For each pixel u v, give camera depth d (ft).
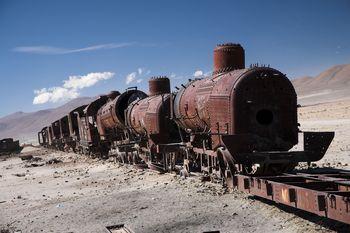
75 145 148.05
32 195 62.80
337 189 34.17
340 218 26.55
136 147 78.69
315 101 418.10
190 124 56.65
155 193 50.42
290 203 31.76
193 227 35.63
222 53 52.24
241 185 40.42
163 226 36.70
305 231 31.76
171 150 63.21
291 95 44.55
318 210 28.37
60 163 116.98
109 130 103.55
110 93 105.50
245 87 43.09
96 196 53.88
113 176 72.18
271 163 40.42
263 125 43.57
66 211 46.96
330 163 61.87
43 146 233.35
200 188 49.06
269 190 35.58
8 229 42.42
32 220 44.98
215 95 46.29
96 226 39.17
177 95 61.31
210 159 52.26
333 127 119.65
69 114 146.92
